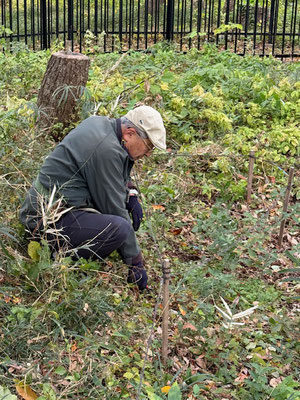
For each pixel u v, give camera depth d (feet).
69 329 12.42
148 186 18.52
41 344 11.76
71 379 10.97
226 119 21.54
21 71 25.62
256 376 11.69
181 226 17.31
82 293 12.71
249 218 16.66
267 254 16.01
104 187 13.37
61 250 12.98
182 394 11.63
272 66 28.43
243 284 15.23
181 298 13.96
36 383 10.66
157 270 15.17
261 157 20.61
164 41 33.88
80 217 13.51
